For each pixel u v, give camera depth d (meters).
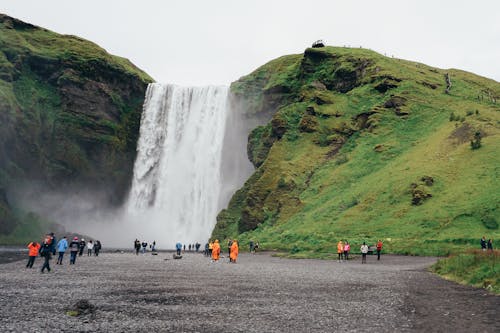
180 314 15.26
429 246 51.34
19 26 133.38
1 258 48.28
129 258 52.25
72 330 12.56
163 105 135.38
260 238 74.00
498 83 133.50
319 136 100.06
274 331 12.95
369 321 14.48
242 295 19.94
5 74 114.38
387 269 35.50
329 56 126.75
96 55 131.38
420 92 106.12
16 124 107.50
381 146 89.81
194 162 128.12
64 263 40.28
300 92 117.88
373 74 114.88
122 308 16.19
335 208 72.81
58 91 122.56
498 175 63.97
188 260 49.53
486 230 53.00
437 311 16.30
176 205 125.81
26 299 17.81
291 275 29.88
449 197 63.22
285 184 86.88
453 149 77.62
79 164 119.50
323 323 14.11
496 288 22.02
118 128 129.38
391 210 65.69
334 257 51.09
